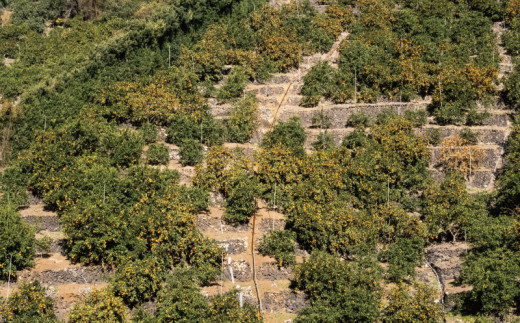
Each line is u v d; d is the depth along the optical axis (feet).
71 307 101.45
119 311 97.66
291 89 147.33
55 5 175.52
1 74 146.61
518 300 104.88
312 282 102.63
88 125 128.06
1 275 103.09
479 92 139.23
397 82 143.95
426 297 100.42
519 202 118.52
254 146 132.36
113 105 135.03
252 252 110.73
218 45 154.51
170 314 97.50
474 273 104.12
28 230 106.63
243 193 115.34
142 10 171.53
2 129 127.24
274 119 138.92
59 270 104.37
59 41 162.50
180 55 154.20
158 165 126.00
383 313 100.94
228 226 114.83
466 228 114.11
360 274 103.30
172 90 139.64
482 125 136.15
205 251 107.04
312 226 110.63
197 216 114.73
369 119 137.80
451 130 133.59
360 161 122.72
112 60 145.59
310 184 117.80
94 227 105.60
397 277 107.45
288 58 153.48
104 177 114.93
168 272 106.11
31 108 130.82
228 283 106.93
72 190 112.88
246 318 96.48
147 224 106.22
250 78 150.71
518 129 129.49
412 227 113.19
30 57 155.74
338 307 99.66
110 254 104.78
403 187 122.52
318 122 136.05
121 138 125.49
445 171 127.75
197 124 131.95
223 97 142.00
